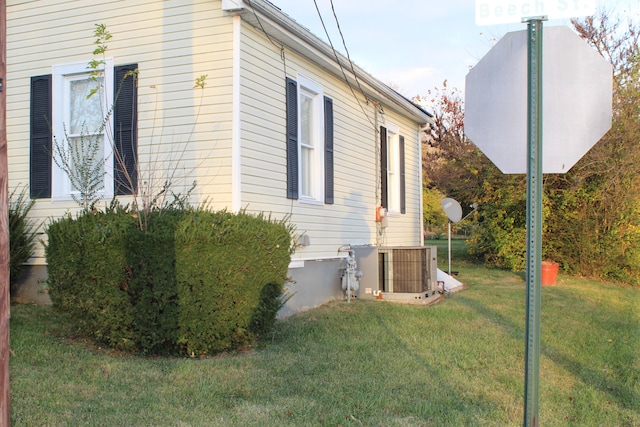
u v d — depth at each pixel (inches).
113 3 346.0
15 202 359.6
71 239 257.4
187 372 229.6
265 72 346.9
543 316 381.1
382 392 209.3
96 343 271.9
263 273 265.4
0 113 110.3
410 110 574.9
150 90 335.9
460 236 1692.9
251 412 187.3
